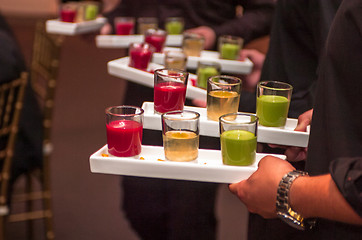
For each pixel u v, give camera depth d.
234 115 1.28
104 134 4.11
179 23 2.58
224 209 3.03
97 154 1.28
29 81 2.31
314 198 0.87
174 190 2.28
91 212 2.99
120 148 1.27
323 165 0.97
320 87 0.99
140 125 1.29
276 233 1.16
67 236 2.73
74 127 4.19
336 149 0.90
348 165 0.80
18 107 1.97
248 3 2.53
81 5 2.87
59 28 2.78
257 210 1.03
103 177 3.44
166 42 2.55
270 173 0.98
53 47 2.34
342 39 0.89
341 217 0.83
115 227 2.84
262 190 0.99
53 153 3.70
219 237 2.70
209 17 2.57
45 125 2.32
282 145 1.38
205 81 1.84
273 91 1.38
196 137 1.27
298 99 1.45
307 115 1.36
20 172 2.23
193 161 1.27
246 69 2.23
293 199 0.92
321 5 1.31
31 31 7.72
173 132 1.26
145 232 2.35
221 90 1.40
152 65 2.00
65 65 5.91
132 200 2.34
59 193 3.19
